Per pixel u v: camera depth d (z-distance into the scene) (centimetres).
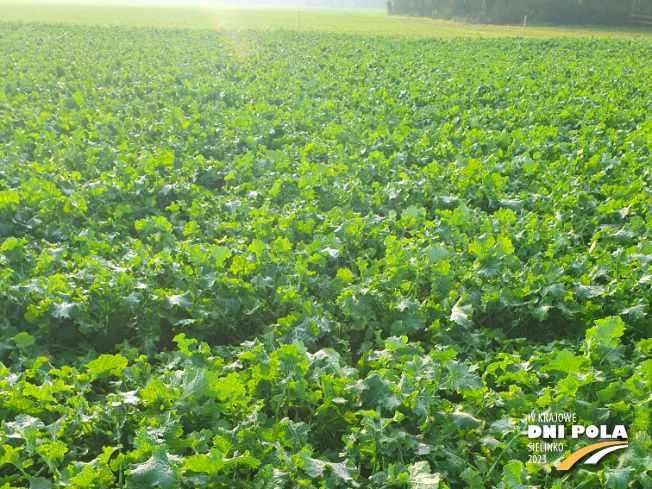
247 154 956
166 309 550
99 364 439
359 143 1119
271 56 2366
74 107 1341
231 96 1471
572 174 985
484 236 619
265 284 588
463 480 385
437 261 603
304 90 1616
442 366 450
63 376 443
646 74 2102
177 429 381
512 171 968
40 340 523
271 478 349
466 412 420
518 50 2955
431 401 405
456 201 856
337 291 597
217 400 421
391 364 470
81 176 898
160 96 1482
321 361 461
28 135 1043
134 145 1042
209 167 933
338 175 916
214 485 351
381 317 569
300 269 599
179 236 745
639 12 6581
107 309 537
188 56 2167
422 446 388
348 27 5297
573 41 3547
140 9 7244
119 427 396
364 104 1461
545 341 569
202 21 5241
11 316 522
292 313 525
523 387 455
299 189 862
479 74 1938
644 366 402
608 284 586
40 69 1766
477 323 581
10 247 594
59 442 366
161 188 844
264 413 413
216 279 569
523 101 1434
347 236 706
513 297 564
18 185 843
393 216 759
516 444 393
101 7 7394
